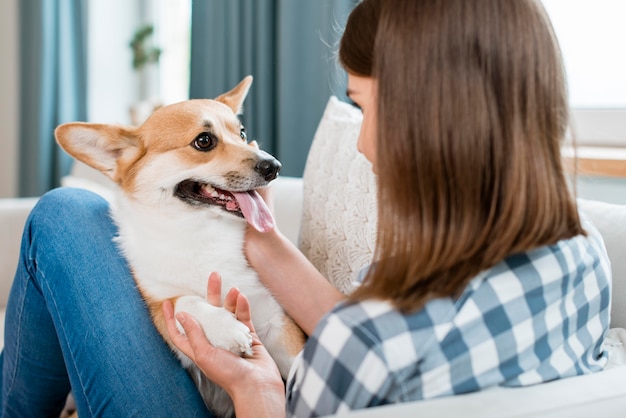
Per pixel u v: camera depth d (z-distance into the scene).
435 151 0.70
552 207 0.73
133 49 3.17
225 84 2.58
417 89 0.70
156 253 1.26
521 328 0.73
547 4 2.03
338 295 1.18
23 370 1.37
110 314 1.17
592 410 0.68
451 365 0.69
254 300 1.26
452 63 0.69
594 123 1.95
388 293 0.71
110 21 3.31
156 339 1.19
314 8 2.25
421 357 0.67
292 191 1.87
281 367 1.28
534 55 0.71
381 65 0.73
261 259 1.24
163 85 3.49
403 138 0.71
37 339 1.34
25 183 3.29
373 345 0.66
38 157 3.20
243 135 1.48
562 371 0.77
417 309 0.69
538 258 0.76
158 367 1.14
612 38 1.93
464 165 0.70
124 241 1.33
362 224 1.35
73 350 1.14
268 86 2.46
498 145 0.70
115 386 1.09
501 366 0.72
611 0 1.91
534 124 0.72
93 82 3.27
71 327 1.16
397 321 0.68
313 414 0.73
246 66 2.50
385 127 0.73
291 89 2.32
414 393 0.69
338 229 1.40
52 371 1.39
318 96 2.29
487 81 0.70
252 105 2.49
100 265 1.25
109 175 1.41
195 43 2.66
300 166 2.38
